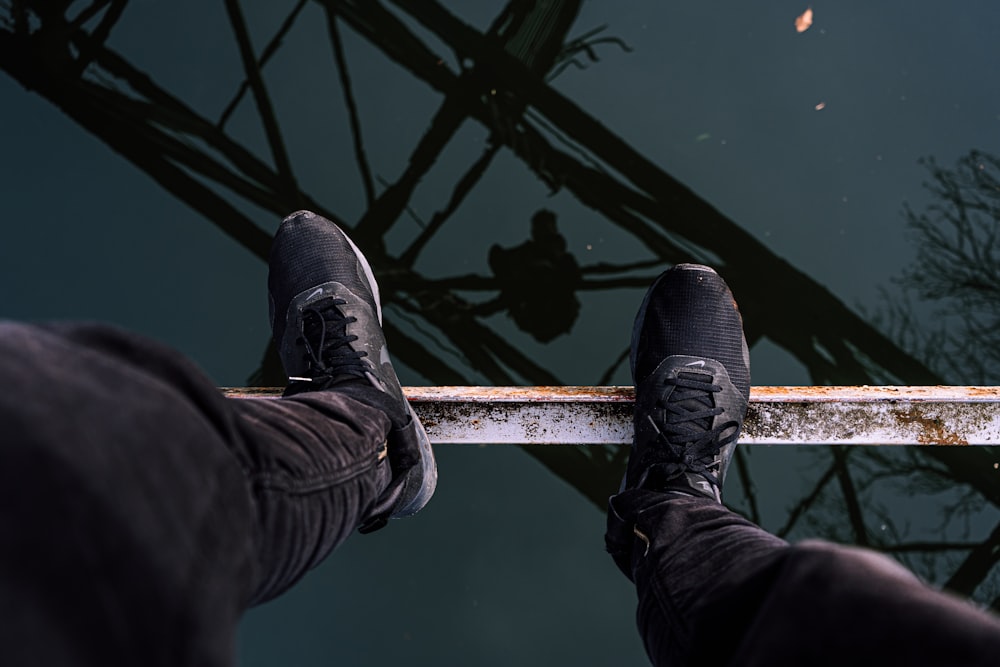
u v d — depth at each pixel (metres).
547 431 1.56
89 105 2.60
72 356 0.47
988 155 2.52
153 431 0.47
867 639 0.53
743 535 0.96
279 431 0.83
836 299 2.44
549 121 2.57
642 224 2.44
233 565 0.51
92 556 0.38
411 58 2.63
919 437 1.50
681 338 1.59
